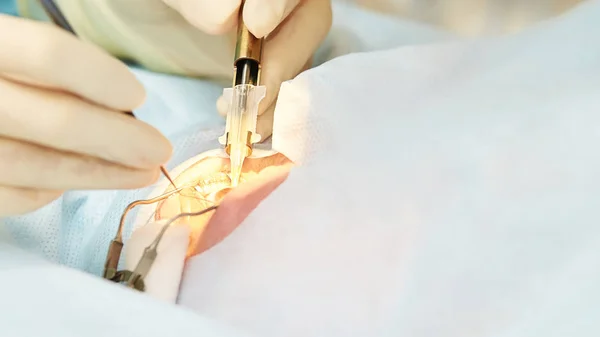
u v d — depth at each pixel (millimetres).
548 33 247
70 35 226
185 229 264
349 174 255
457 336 208
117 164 246
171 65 365
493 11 445
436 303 214
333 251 241
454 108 247
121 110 238
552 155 219
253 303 241
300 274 241
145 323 209
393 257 229
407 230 231
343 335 225
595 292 197
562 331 195
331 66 281
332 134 273
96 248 284
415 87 267
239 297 244
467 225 220
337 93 275
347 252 238
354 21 411
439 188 232
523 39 255
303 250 245
